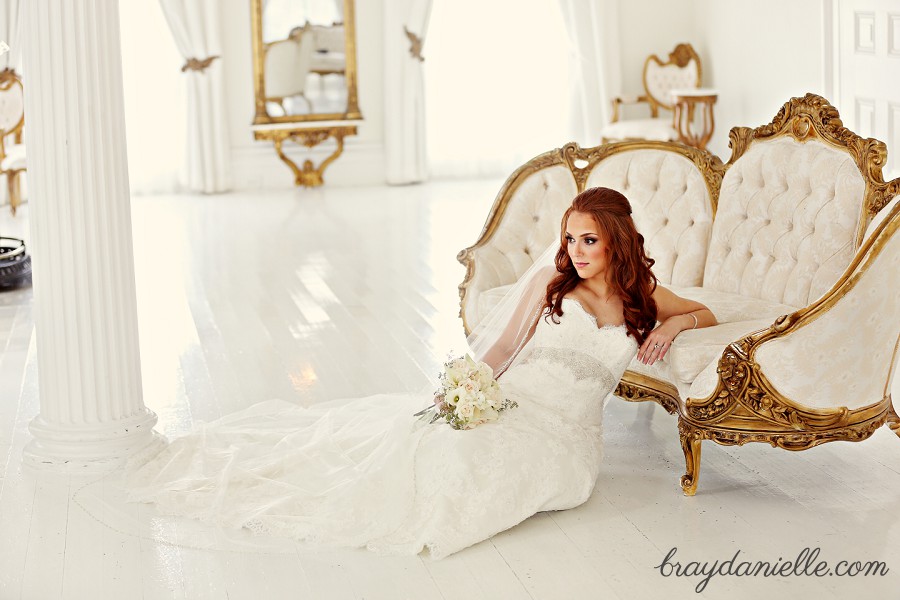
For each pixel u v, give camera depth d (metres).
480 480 3.40
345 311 6.46
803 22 9.05
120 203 3.94
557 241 3.92
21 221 9.60
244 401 4.80
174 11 10.78
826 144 4.32
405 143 11.68
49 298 3.88
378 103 11.73
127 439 3.97
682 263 4.82
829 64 7.94
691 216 4.82
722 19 10.62
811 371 3.53
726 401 3.60
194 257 8.09
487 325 4.03
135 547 3.34
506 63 11.93
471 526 3.34
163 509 3.56
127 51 10.97
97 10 3.78
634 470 3.94
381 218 9.67
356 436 3.91
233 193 11.32
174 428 4.46
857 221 4.15
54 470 3.90
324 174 11.77
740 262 4.61
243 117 11.47
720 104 10.82
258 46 11.05
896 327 3.60
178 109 11.23
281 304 6.64
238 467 3.75
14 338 5.87
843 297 3.43
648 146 4.96
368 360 5.43
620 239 3.67
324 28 11.19
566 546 3.34
